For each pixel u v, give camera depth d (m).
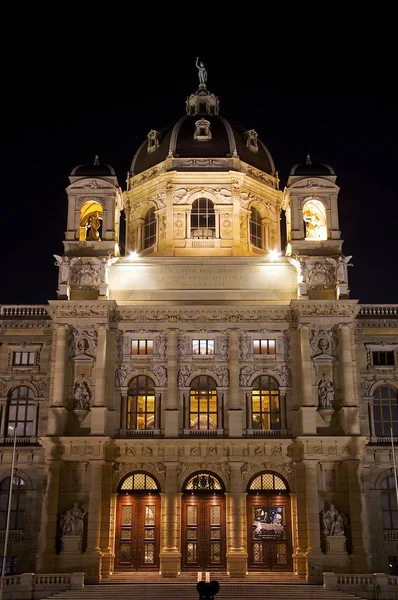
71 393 63.47
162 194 75.25
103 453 61.22
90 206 72.94
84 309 64.88
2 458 64.62
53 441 61.00
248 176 75.69
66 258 67.19
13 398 67.00
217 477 62.62
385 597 52.72
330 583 53.88
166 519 60.56
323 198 70.00
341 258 67.19
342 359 63.56
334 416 62.81
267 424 64.31
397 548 62.41
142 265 69.25
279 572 60.25
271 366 65.31
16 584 52.69
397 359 67.81
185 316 66.19
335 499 60.78
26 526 62.66
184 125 78.75
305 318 64.75
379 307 69.19
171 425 62.91
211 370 65.12
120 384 64.88
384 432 66.12
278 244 77.56
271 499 62.09
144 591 53.31
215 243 72.75
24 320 68.25
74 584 53.81
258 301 68.19
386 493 64.19
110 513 61.06
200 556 60.88
